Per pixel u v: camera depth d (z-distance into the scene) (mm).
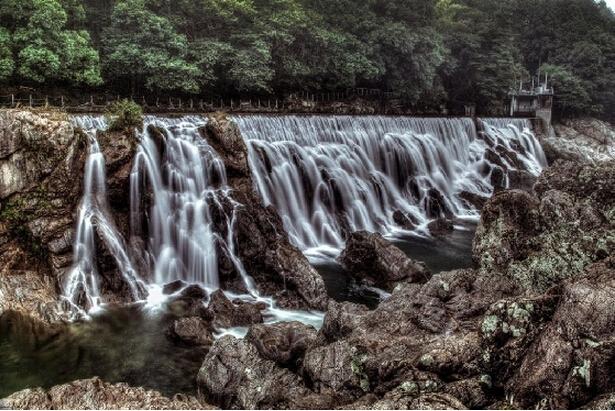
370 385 14844
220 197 30906
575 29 102938
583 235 19547
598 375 11352
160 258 29750
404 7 70188
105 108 38906
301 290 26219
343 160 44625
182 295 26750
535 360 12500
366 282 29234
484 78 77000
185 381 18969
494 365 13438
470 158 60781
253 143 38000
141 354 20797
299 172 40281
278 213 34656
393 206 46875
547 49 103188
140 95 47719
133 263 28109
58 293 24906
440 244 38312
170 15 48969
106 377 19172
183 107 48469
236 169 33625
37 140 26328
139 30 45250
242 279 28188
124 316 24188
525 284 19609
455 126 61094
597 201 21391
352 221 41594
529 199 23297
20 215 25953
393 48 64438
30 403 14312
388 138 51156
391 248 29516
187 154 32250
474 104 80125
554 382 11836
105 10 49469
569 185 23109
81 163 27766
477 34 80312
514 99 85438
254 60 49844
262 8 57812
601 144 83062
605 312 12148
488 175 58094
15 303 23656
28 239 25828
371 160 49281
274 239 29344
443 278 19328
